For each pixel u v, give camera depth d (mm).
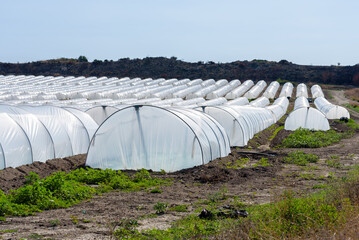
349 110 60719
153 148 18938
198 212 11188
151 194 13891
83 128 23469
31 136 19781
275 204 9734
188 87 81250
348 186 11539
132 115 19391
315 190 14172
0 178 16203
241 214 10391
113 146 19188
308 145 27750
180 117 19250
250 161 21781
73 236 8875
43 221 10227
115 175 16375
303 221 8820
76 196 12930
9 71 115438
